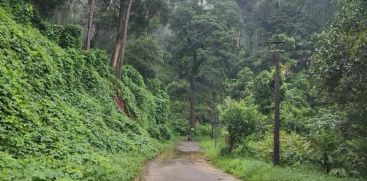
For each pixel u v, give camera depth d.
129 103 35.84
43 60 20.05
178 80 77.81
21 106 14.16
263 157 23.84
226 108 29.05
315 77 16.64
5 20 19.67
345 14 16.09
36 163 11.09
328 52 15.74
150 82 57.38
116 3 42.12
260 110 33.50
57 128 16.41
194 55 74.25
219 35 70.94
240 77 55.59
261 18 85.12
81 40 29.34
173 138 57.16
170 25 77.00
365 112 16.05
